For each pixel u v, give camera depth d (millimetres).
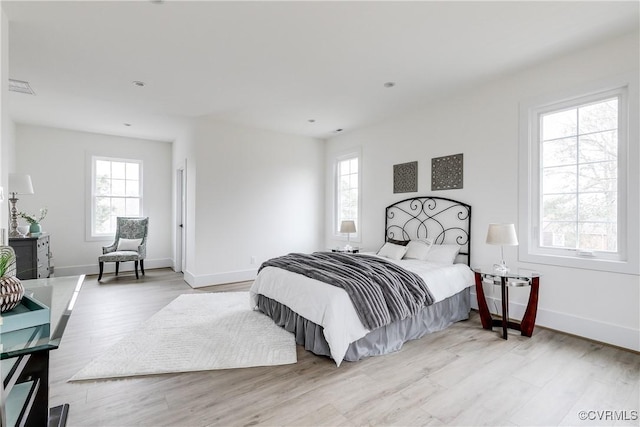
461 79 3498
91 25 2420
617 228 2785
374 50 2850
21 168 5199
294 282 2973
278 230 5750
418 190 4469
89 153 5766
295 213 5957
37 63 3043
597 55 2814
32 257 3699
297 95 3928
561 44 2789
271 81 3504
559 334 3033
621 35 2660
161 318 3465
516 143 3391
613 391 2096
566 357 2566
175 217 6164
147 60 3000
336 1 2164
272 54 2904
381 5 2213
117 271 5641
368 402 1993
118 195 6121
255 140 5477
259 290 3514
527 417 1847
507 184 3473
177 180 6062
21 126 5195
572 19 2412
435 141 4234
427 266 3480
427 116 4340
